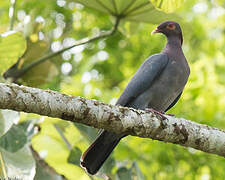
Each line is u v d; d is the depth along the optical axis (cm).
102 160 807
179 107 1269
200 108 1296
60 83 1291
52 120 898
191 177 1303
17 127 854
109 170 930
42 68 1042
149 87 902
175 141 711
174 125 702
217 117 1288
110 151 813
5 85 595
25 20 1054
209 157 1316
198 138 713
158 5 791
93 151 802
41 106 609
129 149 1266
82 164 792
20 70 1009
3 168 837
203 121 1284
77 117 633
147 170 1225
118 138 806
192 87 1270
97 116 643
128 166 1130
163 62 914
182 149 1307
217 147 721
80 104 632
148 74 899
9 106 594
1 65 903
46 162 945
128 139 1279
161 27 1020
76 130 932
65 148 962
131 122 668
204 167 1311
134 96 900
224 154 730
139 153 1280
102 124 651
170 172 1289
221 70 1337
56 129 936
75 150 909
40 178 925
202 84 1273
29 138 895
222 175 1307
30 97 602
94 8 1010
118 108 665
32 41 1038
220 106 1270
